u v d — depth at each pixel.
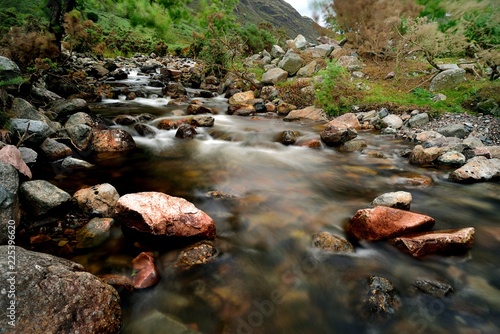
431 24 9.72
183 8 12.02
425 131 7.64
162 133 7.78
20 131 5.04
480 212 4.36
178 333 2.36
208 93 13.14
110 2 11.59
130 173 5.27
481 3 9.16
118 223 3.59
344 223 3.99
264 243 3.54
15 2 10.68
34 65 8.38
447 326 2.50
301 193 4.91
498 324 2.52
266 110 11.05
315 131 8.42
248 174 5.61
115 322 2.29
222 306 2.65
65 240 3.28
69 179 4.73
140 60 22.86
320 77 11.66
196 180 5.18
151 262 2.95
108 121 7.77
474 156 5.98
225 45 15.66
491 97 8.25
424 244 3.25
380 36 12.60
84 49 18.05
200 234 3.30
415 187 5.16
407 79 11.20
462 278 3.02
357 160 6.52
